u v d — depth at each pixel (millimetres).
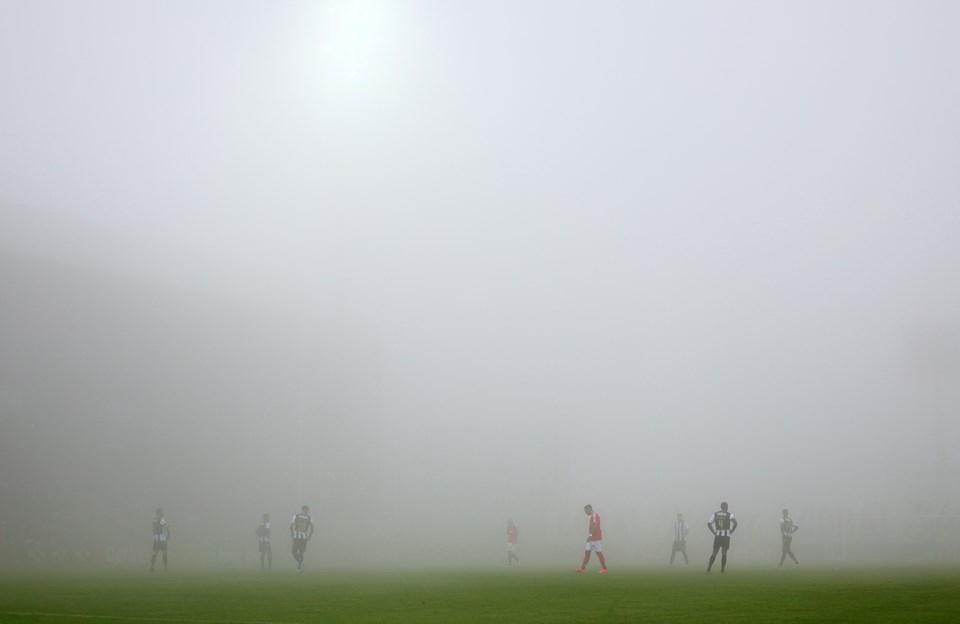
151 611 15664
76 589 22328
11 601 18047
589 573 31062
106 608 16312
